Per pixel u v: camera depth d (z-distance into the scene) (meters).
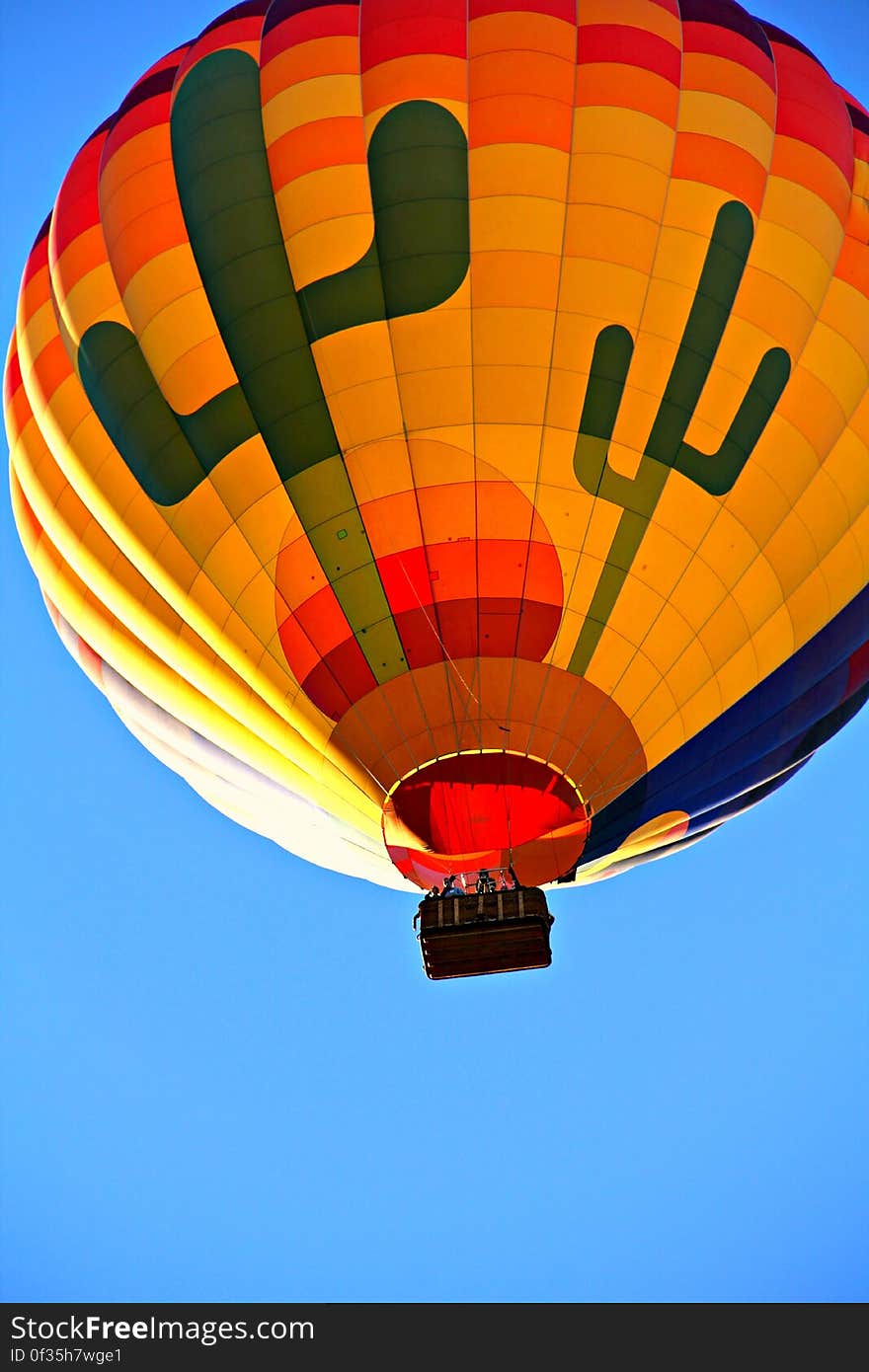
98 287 16.89
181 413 16.17
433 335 15.57
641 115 16.22
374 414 15.57
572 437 15.46
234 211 16.27
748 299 16.08
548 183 15.88
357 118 16.30
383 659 15.67
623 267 15.75
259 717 16.55
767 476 15.95
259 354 15.92
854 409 16.45
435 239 15.73
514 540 15.46
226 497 15.93
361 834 16.91
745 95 16.73
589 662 15.65
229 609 16.09
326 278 15.86
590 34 16.64
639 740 16.00
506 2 16.72
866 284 16.77
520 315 15.54
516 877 16.09
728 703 16.34
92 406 16.78
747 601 15.98
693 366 15.77
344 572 15.62
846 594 16.59
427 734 15.71
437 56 16.41
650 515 15.58
